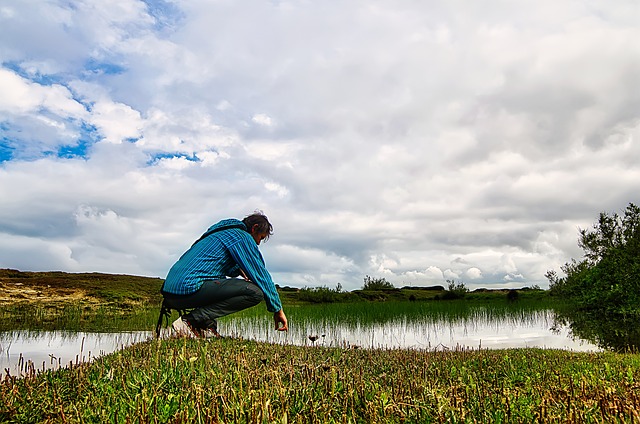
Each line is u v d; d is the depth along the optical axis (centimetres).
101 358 574
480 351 771
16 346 928
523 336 1296
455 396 369
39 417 356
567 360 682
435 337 1267
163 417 330
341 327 1447
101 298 1675
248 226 742
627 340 1198
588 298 1920
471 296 2723
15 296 1588
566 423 323
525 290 2867
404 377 501
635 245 1859
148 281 2030
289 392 374
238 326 1366
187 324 698
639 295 1706
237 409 323
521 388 452
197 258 683
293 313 1677
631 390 419
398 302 2428
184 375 438
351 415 352
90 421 325
